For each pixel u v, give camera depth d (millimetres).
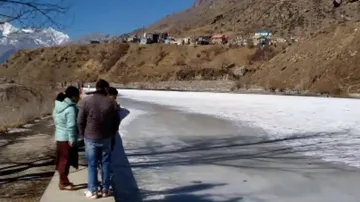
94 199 6844
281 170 11156
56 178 8180
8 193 7918
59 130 7395
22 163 10688
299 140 16203
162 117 25438
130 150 13984
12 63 149875
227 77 98688
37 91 29703
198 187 9414
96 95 6801
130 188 9211
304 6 168375
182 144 15266
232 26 174375
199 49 130000
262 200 8492
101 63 139500
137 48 137750
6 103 25078
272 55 113062
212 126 20719
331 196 8805
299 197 8836
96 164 6887
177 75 109375
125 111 29672
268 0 182250
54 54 146375
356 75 59594
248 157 12891
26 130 17609
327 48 69125
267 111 29031
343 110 28750
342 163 12008
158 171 10867
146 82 112188
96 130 6734
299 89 64875
